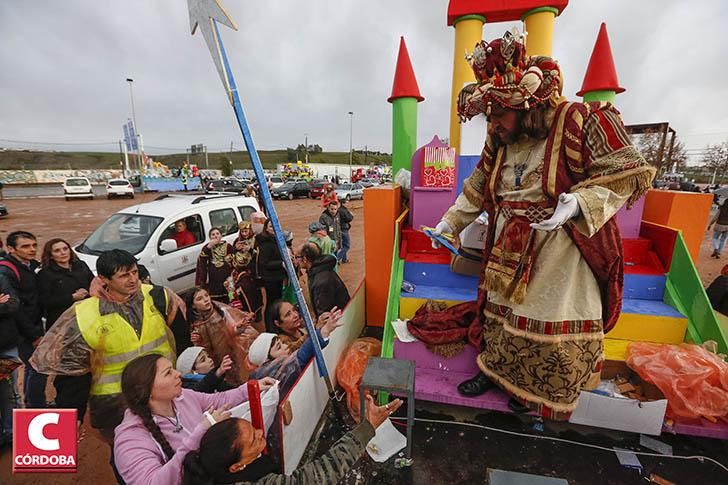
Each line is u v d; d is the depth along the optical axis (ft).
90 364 6.81
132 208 18.02
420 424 8.25
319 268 11.75
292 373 8.21
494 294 7.64
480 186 8.32
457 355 8.79
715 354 7.68
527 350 6.93
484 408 7.89
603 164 5.75
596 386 7.26
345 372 9.33
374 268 12.66
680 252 9.21
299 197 90.63
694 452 7.31
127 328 6.88
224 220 19.08
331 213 27.37
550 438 7.77
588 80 14.58
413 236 12.00
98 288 6.97
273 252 14.66
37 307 9.80
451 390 8.24
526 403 7.17
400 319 10.05
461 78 14.74
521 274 6.82
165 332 7.55
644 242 10.27
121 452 5.12
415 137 15.64
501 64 6.21
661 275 9.59
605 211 5.51
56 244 10.11
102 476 8.19
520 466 7.17
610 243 6.47
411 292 10.44
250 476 5.59
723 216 28.07
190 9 6.64
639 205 10.41
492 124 6.80
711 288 11.49
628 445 7.54
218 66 6.46
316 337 8.05
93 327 6.65
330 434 8.28
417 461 7.34
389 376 6.82
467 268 10.06
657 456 7.25
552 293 6.70
